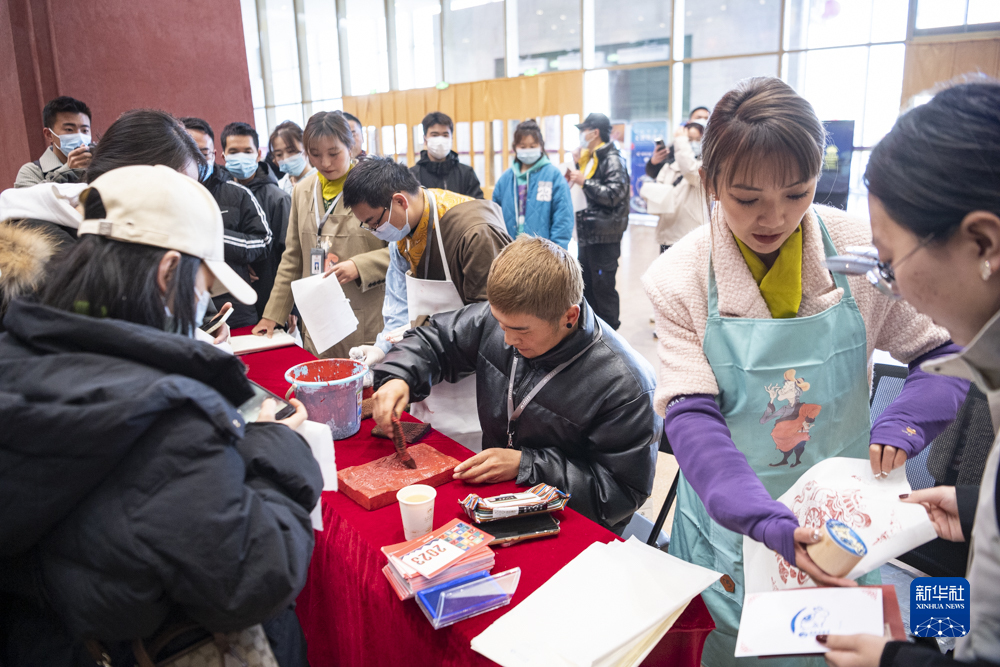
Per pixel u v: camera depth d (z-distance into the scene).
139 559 0.71
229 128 3.20
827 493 0.92
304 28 11.04
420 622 0.99
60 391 0.67
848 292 1.07
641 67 8.30
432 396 1.85
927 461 1.29
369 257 2.43
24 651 0.84
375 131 10.41
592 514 1.37
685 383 1.09
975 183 0.56
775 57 7.25
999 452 0.57
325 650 1.40
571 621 0.93
